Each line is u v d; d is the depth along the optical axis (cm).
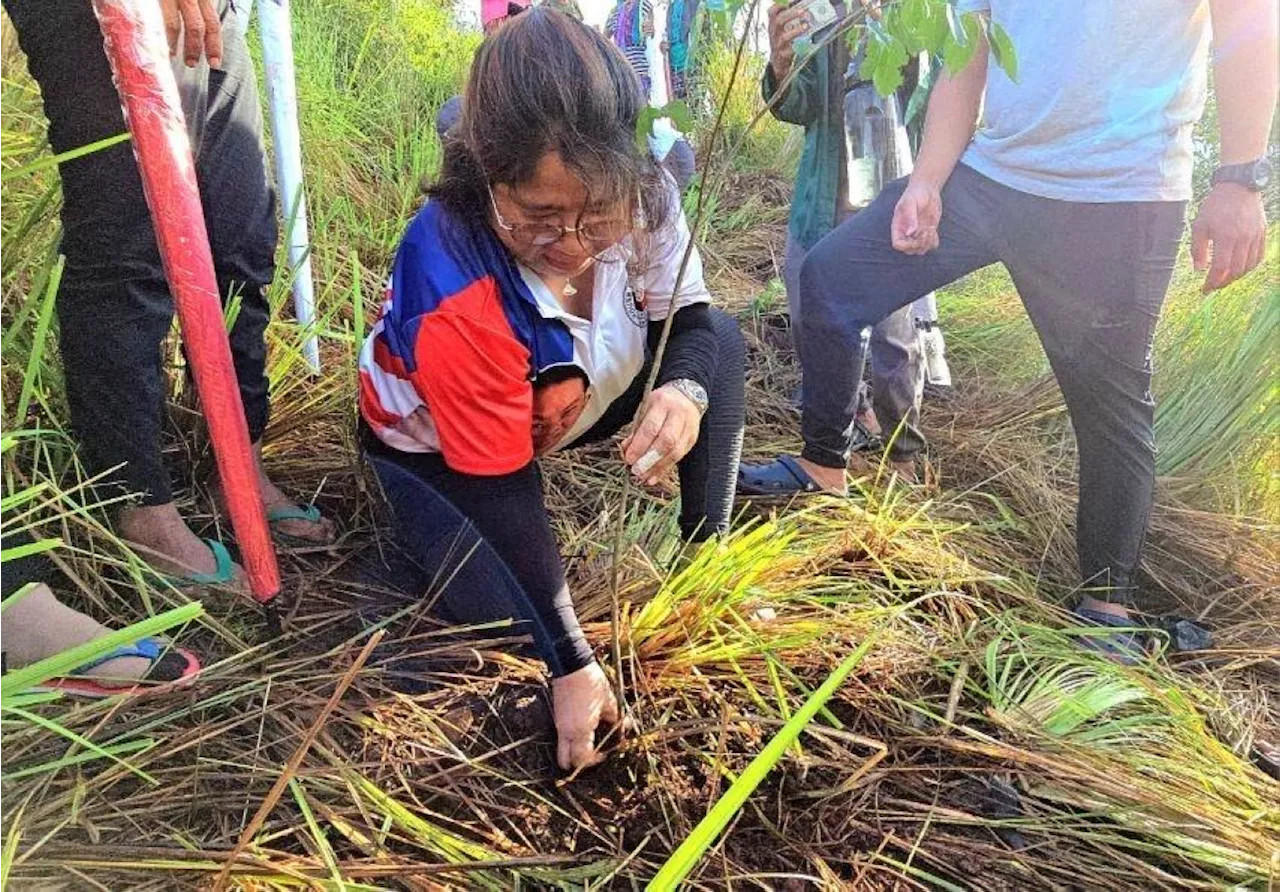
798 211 269
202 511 187
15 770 120
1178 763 158
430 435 156
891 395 244
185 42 148
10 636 130
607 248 133
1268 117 172
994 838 145
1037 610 204
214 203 169
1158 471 267
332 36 417
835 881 132
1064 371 196
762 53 255
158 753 127
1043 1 182
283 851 119
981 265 209
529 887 125
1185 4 171
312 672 150
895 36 104
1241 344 271
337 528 196
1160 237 181
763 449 266
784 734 84
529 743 148
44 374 172
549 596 142
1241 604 221
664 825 138
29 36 139
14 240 171
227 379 133
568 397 153
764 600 178
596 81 116
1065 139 183
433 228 140
